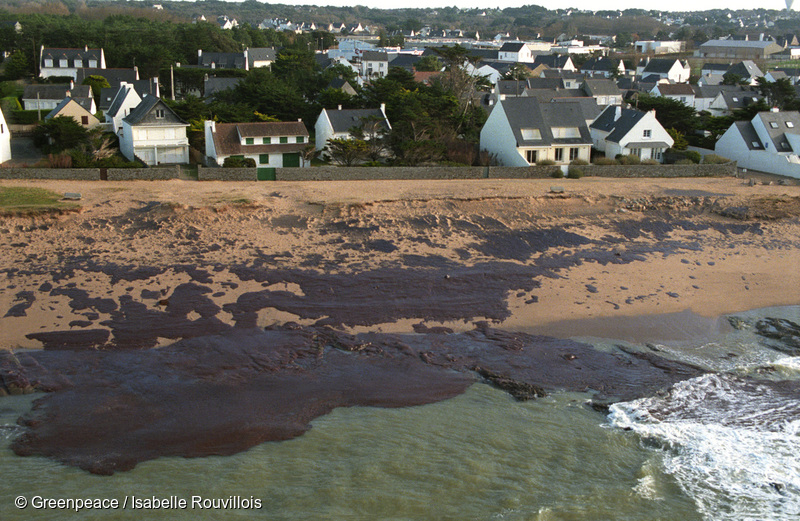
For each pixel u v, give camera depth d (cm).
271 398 2561
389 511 1977
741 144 7012
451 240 4309
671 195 5269
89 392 2544
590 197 5100
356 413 2484
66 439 2258
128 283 3469
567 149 6525
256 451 2241
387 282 3656
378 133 6738
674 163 6800
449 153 6506
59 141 6975
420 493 2058
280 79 9900
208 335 3023
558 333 3178
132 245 3928
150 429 2336
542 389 2670
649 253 4266
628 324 3284
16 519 1878
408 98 7362
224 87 10594
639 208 5022
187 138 6844
